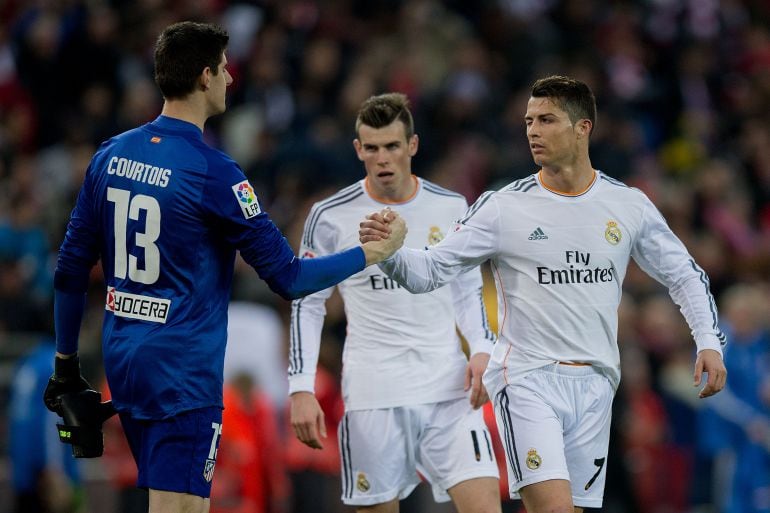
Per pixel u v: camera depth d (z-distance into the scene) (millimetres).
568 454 21156
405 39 56094
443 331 24062
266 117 50062
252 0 54469
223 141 50094
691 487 42312
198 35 19000
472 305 23875
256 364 33156
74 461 33438
